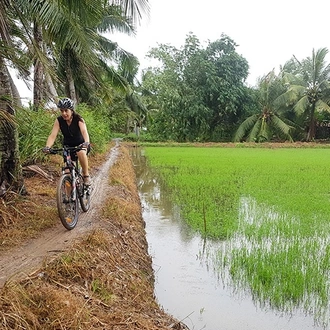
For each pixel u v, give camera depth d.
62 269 3.33
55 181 7.62
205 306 3.87
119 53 16.83
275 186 10.15
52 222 4.90
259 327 3.46
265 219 6.74
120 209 6.00
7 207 4.86
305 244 5.32
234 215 7.05
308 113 35.09
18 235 4.31
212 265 4.93
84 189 5.32
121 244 4.74
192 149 28.78
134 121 42.47
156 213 7.87
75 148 4.79
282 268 4.48
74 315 2.62
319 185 10.31
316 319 3.56
